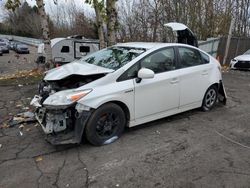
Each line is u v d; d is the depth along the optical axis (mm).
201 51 6066
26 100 6914
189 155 4230
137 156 4180
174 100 5406
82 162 4000
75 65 5234
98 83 4422
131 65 4766
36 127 5242
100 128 4449
